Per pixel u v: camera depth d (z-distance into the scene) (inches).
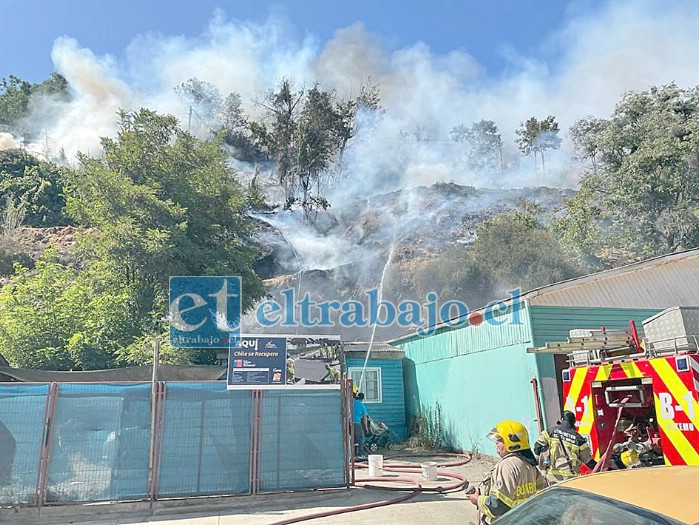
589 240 1708.9
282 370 324.2
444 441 552.7
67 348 639.1
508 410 450.9
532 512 104.0
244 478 305.3
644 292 468.4
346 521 262.8
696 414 191.9
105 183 732.7
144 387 306.7
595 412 246.2
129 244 687.1
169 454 300.0
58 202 2372.0
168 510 290.2
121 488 290.7
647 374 214.8
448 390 552.7
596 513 91.4
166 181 802.2
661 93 1768.0
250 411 315.6
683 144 1565.0
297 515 278.5
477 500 159.9
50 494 282.7
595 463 219.6
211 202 805.2
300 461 315.6
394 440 625.0
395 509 283.9
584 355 262.5
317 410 325.7
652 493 91.4
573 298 448.5
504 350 462.3
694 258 494.6
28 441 286.8
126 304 682.8
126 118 834.2
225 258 772.6
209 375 396.2
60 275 746.8
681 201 1545.3
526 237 1478.8
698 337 204.5
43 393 293.6
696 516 79.7
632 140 1763.0
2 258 1798.7
